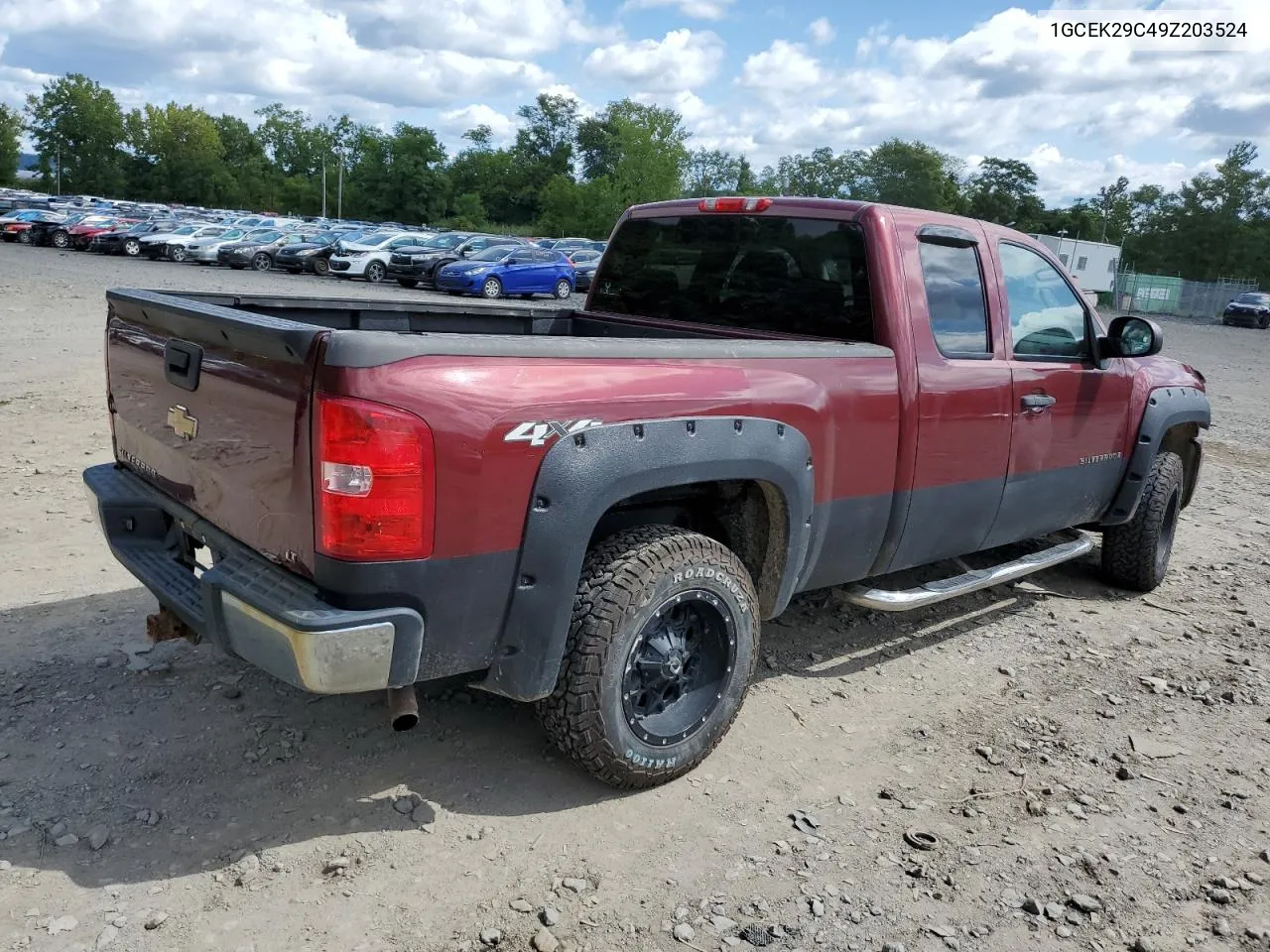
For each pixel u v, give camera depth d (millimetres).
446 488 2592
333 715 3625
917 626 4988
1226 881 3031
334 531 2504
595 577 3016
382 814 3051
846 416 3609
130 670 3850
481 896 2719
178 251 32969
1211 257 89438
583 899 2736
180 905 2596
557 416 2777
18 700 3568
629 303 4895
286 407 2596
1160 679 4492
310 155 132750
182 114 116938
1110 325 4840
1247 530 7465
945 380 3959
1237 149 88625
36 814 2922
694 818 3160
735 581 3281
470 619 2750
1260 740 3988
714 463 3141
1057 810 3363
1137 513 5500
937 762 3637
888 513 3922
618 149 92000
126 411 3559
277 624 2521
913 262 3893
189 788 3109
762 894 2814
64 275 24547
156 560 3371
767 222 4195
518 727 3631
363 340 2467
